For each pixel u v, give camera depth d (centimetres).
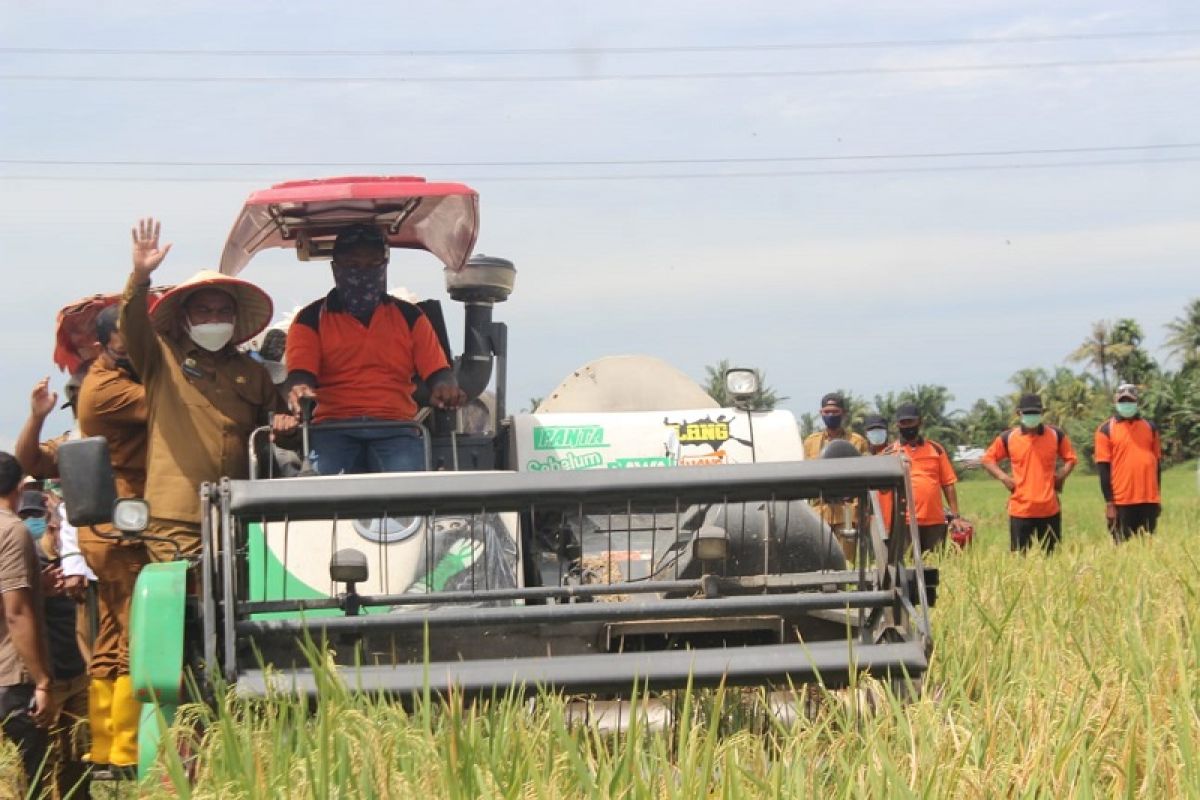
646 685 720
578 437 1123
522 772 627
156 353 1012
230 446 1025
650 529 984
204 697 765
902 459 802
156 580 784
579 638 851
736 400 1143
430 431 1142
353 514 789
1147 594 1134
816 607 795
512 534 946
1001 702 725
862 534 853
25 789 948
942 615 1022
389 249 1178
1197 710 728
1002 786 615
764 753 679
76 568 1141
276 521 791
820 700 808
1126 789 615
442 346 1173
